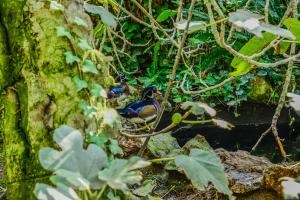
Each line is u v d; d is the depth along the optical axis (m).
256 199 2.27
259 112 5.30
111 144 1.73
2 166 2.54
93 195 1.41
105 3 2.28
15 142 1.67
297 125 4.94
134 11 5.88
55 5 1.70
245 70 1.98
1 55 1.70
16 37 1.69
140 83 5.82
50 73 1.67
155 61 5.46
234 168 2.79
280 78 5.65
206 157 1.62
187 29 1.79
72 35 1.72
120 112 2.50
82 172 1.42
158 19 2.23
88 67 1.71
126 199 1.73
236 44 4.25
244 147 4.57
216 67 5.80
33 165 1.64
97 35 2.93
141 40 6.00
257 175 2.64
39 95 1.66
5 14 1.70
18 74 1.68
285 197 1.42
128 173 1.40
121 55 5.82
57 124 1.66
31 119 1.65
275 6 5.38
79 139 1.46
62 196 1.38
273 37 1.97
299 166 2.21
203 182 1.57
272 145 4.56
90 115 1.69
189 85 5.51
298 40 1.91
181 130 4.77
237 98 5.44
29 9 1.69
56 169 1.41
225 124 1.72
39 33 1.68
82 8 1.78
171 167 2.80
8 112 1.69
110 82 1.82
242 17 1.58
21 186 1.65
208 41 4.79
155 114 2.50
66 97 1.68
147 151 3.02
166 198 2.61
